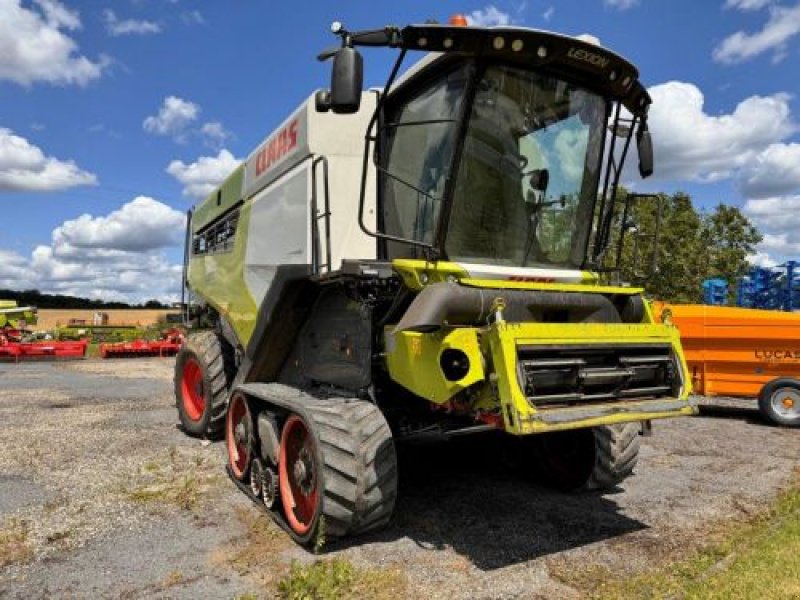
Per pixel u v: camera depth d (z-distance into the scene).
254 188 6.57
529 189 4.64
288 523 4.46
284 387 5.39
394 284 4.38
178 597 3.47
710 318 9.32
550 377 3.73
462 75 4.20
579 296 4.37
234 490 5.42
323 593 3.44
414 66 4.58
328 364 5.11
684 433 8.04
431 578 3.69
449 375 3.82
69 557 4.02
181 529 4.50
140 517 4.75
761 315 8.97
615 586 3.54
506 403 3.47
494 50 3.96
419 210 4.56
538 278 4.66
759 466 6.30
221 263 7.62
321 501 3.94
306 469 4.27
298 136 5.35
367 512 4.02
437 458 6.48
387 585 3.59
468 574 3.74
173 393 11.75
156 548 4.16
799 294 12.66
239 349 6.84
